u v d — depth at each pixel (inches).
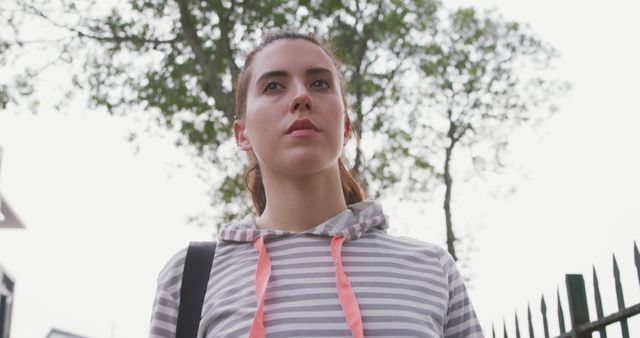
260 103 75.7
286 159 72.9
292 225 76.0
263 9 385.7
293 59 77.0
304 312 66.4
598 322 119.3
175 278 74.0
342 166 91.3
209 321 69.3
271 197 77.3
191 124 417.1
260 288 68.4
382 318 66.4
